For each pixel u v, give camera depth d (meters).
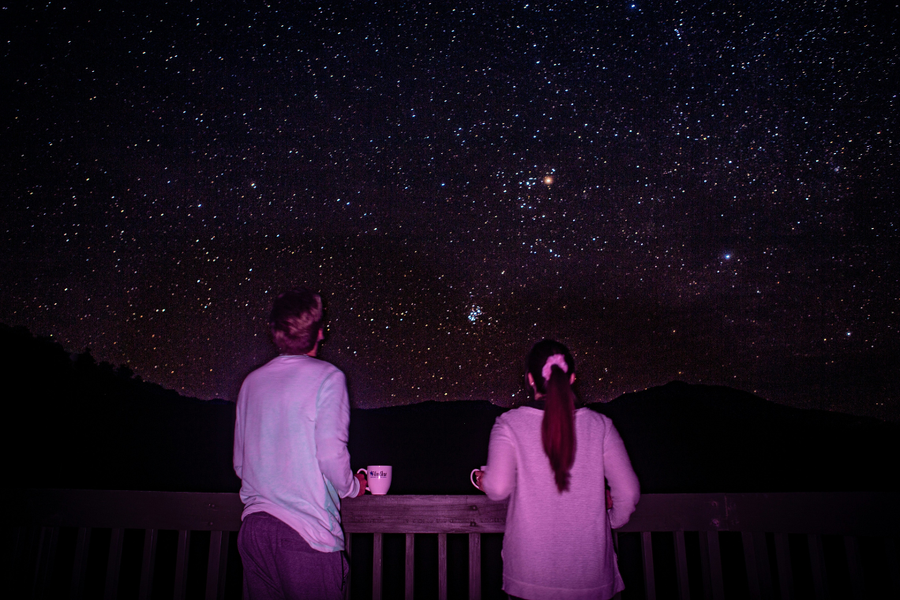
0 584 2.01
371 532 1.98
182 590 1.98
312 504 1.55
